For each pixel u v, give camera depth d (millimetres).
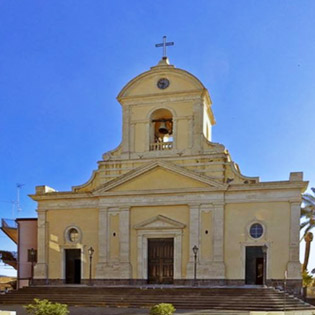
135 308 26281
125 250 33875
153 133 35969
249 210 32094
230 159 34781
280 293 26766
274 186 31531
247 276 31703
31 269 37531
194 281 31906
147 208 34125
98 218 35000
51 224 36281
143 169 34125
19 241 38125
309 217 41562
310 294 38125
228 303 25578
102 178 35625
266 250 30969
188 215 33156
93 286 31781
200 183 33031
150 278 33594
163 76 35625
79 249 35531
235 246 31984
